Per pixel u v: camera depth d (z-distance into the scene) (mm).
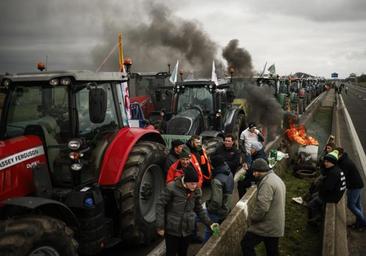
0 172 4051
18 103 4953
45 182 4570
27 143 4426
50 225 3656
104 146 5293
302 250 5438
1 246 3254
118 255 5414
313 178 8953
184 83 10305
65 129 4785
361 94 55250
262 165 4297
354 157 11289
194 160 5566
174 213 4203
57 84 4645
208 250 4191
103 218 4871
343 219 6680
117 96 5801
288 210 6988
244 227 5547
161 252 5457
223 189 5230
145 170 5539
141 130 5973
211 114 9969
